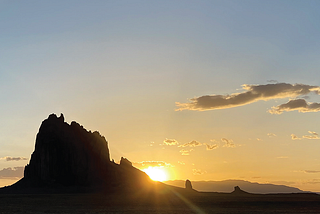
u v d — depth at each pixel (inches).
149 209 4906.5
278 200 6953.7
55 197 6628.9
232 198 7721.5
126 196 7317.9
